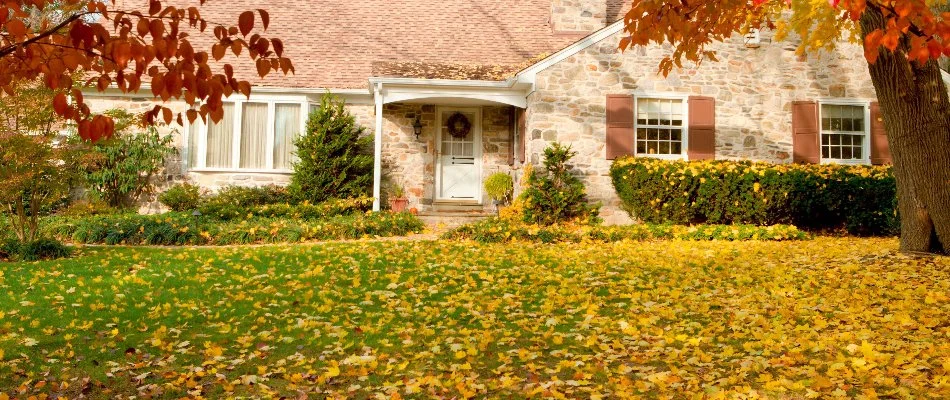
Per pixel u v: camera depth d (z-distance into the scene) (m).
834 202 12.35
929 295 6.51
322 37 17.39
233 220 13.48
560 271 8.59
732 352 5.02
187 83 3.36
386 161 16.34
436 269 8.73
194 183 16.06
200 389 4.41
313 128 15.42
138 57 3.28
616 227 12.23
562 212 13.41
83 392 4.37
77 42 3.17
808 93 14.38
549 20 18.52
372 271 8.55
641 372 4.68
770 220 12.63
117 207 15.55
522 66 14.67
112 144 10.99
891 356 4.74
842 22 9.86
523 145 14.88
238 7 17.80
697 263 8.96
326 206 14.50
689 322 5.99
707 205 12.77
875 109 14.42
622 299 7.06
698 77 14.20
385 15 18.22
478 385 4.43
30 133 10.35
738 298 6.91
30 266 9.09
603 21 17.94
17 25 3.16
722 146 14.24
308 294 7.17
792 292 7.05
